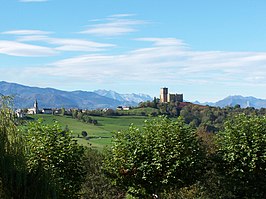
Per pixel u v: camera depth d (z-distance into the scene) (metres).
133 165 22.72
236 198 23.72
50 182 14.32
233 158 23.08
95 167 28.75
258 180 23.31
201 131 33.09
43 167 14.95
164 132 23.33
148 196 23.25
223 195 24.17
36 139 20.45
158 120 24.70
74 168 20.89
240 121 24.97
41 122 21.48
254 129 23.91
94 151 29.77
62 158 20.27
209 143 28.22
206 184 25.38
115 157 23.25
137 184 23.09
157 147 22.81
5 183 13.47
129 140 23.41
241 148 23.12
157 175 22.72
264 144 23.17
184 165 22.56
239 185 23.50
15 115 15.18
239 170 23.19
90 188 28.34
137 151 22.86
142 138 23.52
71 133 22.16
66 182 19.70
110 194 28.52
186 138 23.27
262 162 22.97
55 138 20.84
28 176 14.02
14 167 13.87
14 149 14.23
